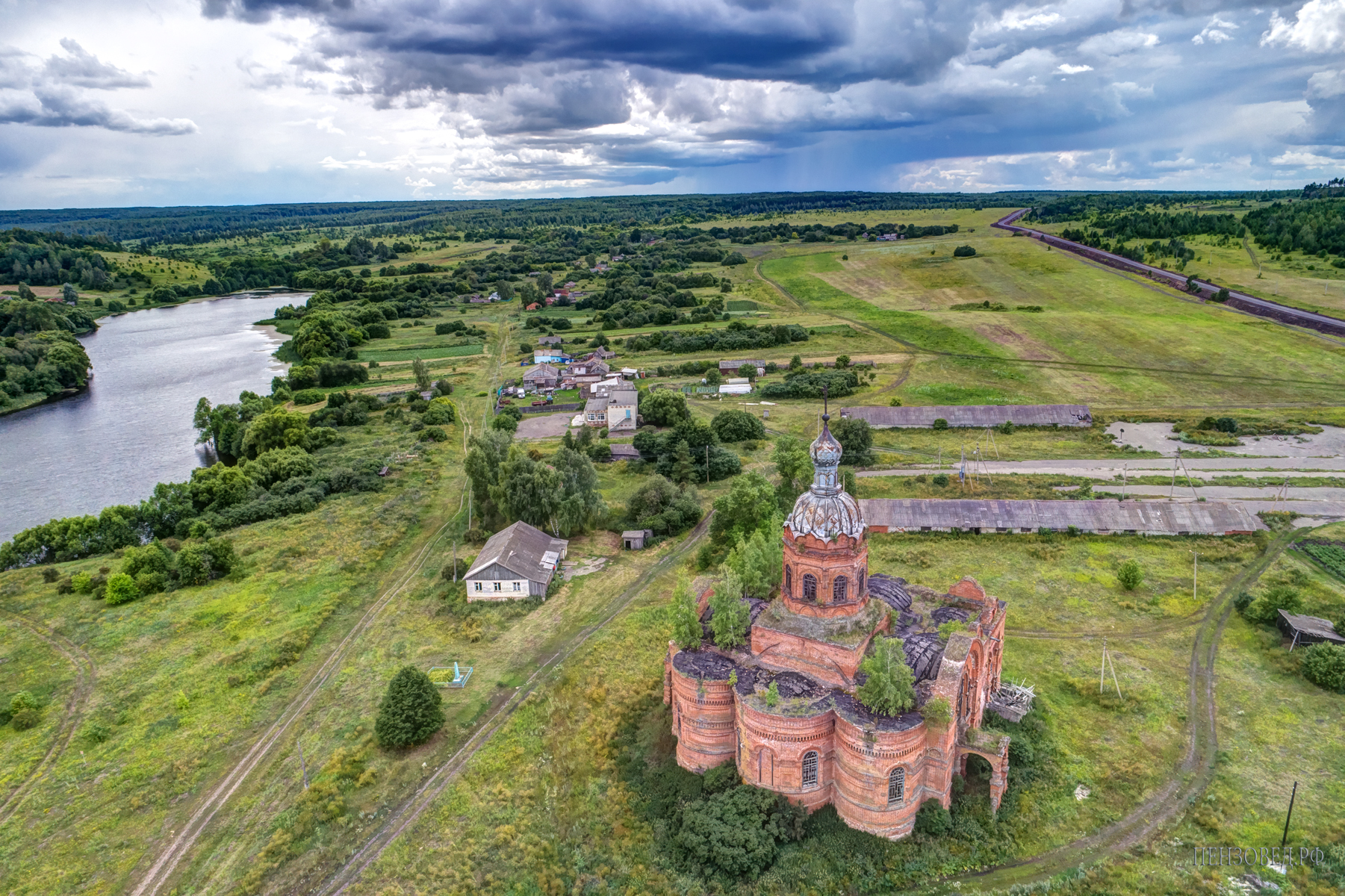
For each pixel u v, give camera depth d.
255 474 128.62
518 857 52.53
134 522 113.19
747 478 98.56
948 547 98.88
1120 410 158.12
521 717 67.88
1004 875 49.62
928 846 51.56
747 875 49.75
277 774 62.41
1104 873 49.03
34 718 70.38
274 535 110.19
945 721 50.72
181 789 61.22
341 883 51.31
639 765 60.84
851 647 54.59
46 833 57.22
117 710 71.88
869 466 131.75
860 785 51.66
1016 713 63.69
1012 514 102.06
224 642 82.94
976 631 58.59
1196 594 84.12
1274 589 78.75
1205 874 48.72
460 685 73.00
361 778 60.47
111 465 151.12
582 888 50.22
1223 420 141.62
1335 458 125.44
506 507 104.69
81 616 89.50
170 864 53.84
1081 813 54.22
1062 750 60.31
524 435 157.38
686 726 58.44
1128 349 196.62
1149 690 67.56
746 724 53.81
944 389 175.62
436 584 95.06
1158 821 53.25
